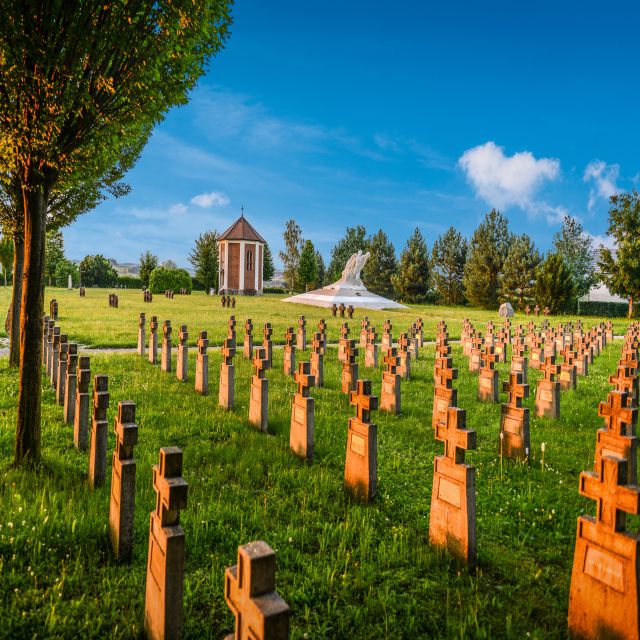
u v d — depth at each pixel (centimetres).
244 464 643
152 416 851
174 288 6569
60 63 500
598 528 325
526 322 3822
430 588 398
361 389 570
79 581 386
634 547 302
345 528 480
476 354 1484
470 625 353
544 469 674
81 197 1249
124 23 509
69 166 575
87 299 4544
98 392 561
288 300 5656
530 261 5844
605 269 4662
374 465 558
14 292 1227
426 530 499
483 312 5384
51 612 343
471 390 1222
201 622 349
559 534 488
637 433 838
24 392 595
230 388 938
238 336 2158
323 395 1102
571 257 6022
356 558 439
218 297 6125
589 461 707
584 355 1548
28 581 382
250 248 8119
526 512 543
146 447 696
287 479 606
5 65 482
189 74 603
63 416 845
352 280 5722
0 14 459
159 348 1738
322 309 4603
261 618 213
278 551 443
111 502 441
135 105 566
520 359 1358
